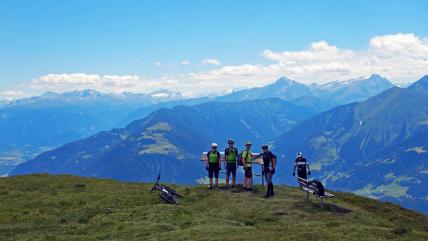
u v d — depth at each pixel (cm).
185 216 3944
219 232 3284
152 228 3522
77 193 5141
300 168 4669
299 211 4031
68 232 3628
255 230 3372
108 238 3347
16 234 3588
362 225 3638
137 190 5216
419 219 4816
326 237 3061
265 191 4862
